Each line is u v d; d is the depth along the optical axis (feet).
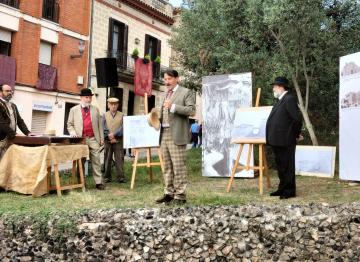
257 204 21.27
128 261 17.63
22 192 26.50
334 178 34.35
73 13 73.67
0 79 62.18
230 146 35.81
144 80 86.43
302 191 26.91
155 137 31.71
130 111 89.30
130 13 85.40
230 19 43.42
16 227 18.86
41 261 18.31
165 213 19.29
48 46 70.79
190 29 51.29
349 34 41.14
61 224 18.47
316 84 41.78
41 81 68.54
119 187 30.30
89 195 24.62
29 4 66.23
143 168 41.47
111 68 38.22
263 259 17.26
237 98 36.01
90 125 29.48
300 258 17.29
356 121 28.63
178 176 22.15
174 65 99.09
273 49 42.47
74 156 27.68
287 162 24.29
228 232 17.53
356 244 17.48
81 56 74.23
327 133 48.08
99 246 17.99
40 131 70.54
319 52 38.75
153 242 17.69
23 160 26.76
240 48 42.93
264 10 36.17
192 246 17.53
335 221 17.70
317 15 36.22
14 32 65.05
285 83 25.26
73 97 74.90
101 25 78.69
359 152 28.53
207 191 27.25
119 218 18.62
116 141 32.96
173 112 21.71
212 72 52.29
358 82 28.35
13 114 28.73
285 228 17.58
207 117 36.86
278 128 24.25
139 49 88.69
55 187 27.58
